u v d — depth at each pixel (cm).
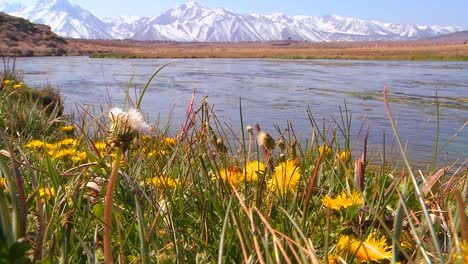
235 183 192
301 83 2956
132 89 2397
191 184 226
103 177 211
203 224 176
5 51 8775
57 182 188
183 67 5075
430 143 983
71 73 3650
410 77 3484
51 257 130
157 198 210
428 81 3080
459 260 98
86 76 3338
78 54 10200
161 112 1386
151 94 2139
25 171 267
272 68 4962
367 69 4722
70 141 335
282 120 1334
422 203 117
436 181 213
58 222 168
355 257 132
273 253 138
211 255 154
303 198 190
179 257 144
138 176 225
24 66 4538
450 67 5134
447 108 1756
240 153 306
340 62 6794
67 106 1280
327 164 263
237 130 795
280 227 168
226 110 1572
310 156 279
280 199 168
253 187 211
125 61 6575
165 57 8869
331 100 2008
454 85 2781
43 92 1104
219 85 2770
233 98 2025
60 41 10731
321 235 168
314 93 2323
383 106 1798
